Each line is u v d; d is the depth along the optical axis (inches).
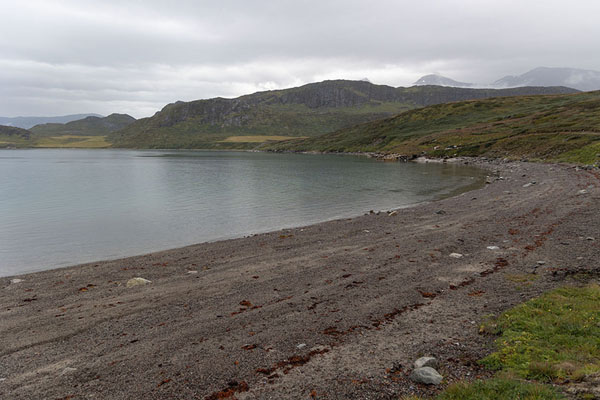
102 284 756.6
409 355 408.8
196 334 499.5
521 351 372.8
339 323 511.2
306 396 343.6
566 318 428.8
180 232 1326.3
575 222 1048.8
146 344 476.7
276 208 1809.8
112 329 531.2
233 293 665.0
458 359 386.6
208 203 1972.2
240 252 981.8
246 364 411.8
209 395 355.6
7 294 707.4
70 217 1609.3
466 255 821.9
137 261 935.0
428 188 2445.9
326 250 956.6
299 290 663.1
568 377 308.5
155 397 357.4
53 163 6082.7
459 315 506.9
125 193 2383.1
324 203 1936.5
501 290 586.6
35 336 517.3
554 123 5073.8
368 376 370.3
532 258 748.6
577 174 2249.0
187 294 670.5
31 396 370.6
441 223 1222.3
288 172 3946.9
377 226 1247.5
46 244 1172.5
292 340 466.3
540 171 2704.2
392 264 793.6
